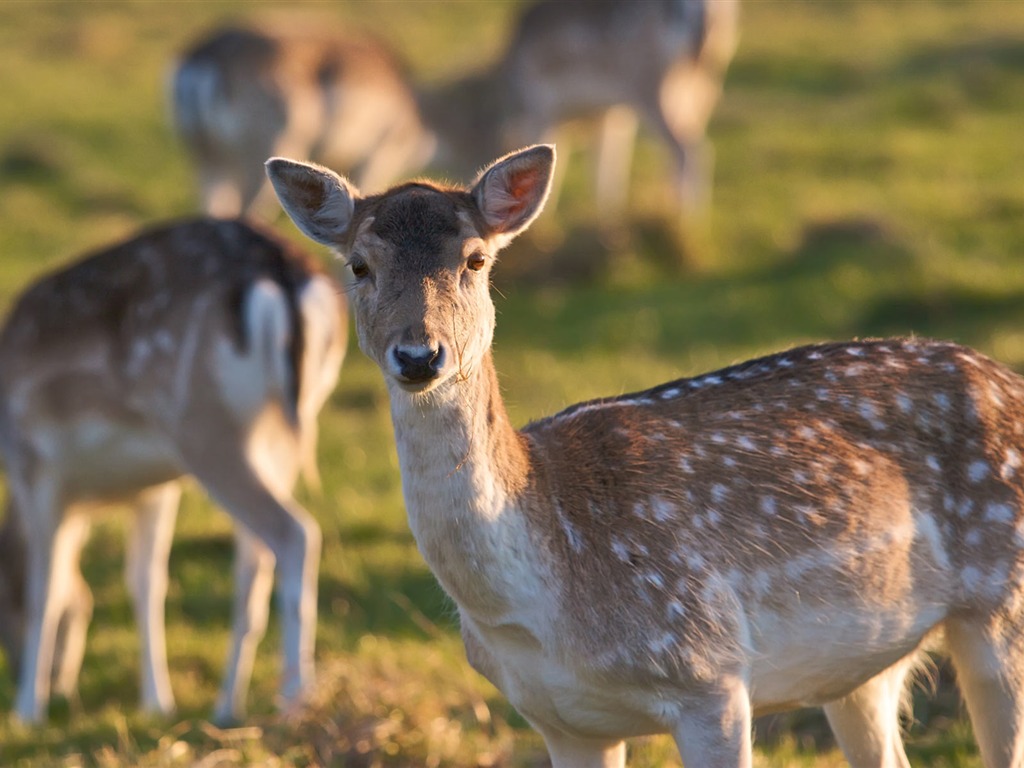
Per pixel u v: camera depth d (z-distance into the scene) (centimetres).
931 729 864
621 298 1927
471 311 607
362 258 617
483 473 602
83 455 1092
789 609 637
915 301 1770
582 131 2372
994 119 2594
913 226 2033
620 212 2125
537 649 617
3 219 2359
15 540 1185
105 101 3044
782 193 2284
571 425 660
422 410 598
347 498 1391
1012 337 1603
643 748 833
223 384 1040
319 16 3847
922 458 660
